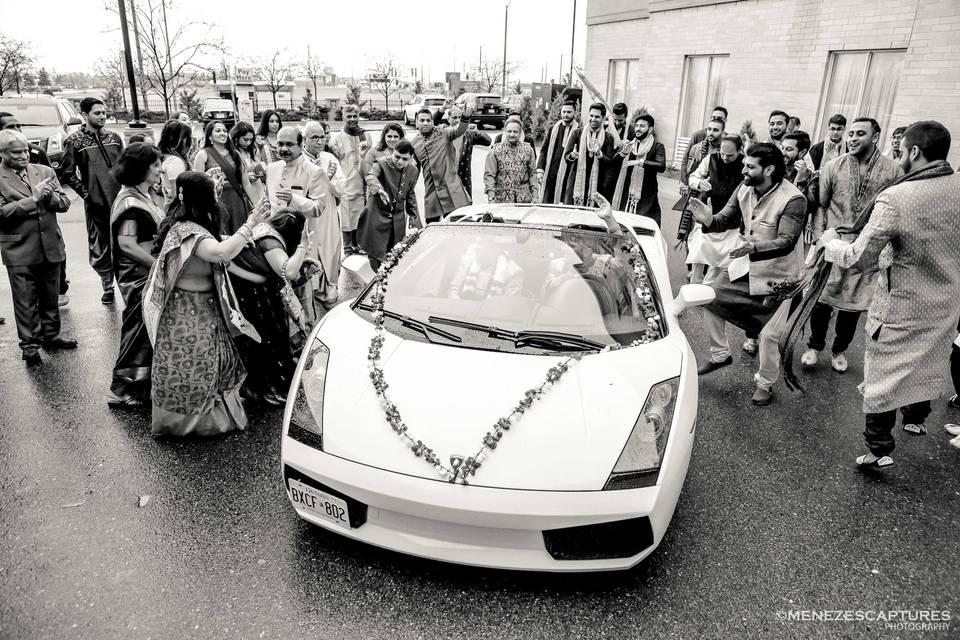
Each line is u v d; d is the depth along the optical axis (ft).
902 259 10.30
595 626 7.61
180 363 11.31
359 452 7.79
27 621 7.47
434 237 11.89
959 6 25.68
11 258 14.71
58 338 16.40
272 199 17.11
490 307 10.11
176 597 7.89
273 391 13.26
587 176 22.36
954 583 8.60
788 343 12.99
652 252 12.56
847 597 8.24
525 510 7.21
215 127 17.72
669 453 7.95
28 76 112.06
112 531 9.17
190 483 10.44
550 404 8.14
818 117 33.12
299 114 121.80
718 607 7.97
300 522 9.41
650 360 9.14
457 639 7.38
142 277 12.81
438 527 7.54
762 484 10.89
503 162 23.07
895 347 10.56
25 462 11.00
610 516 7.32
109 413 12.87
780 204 13.39
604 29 52.37
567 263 10.85
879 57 29.94
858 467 11.50
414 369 8.75
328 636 7.36
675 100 43.83
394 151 20.81
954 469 11.57
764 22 35.65
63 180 19.15
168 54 66.95
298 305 13.19
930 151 10.07
